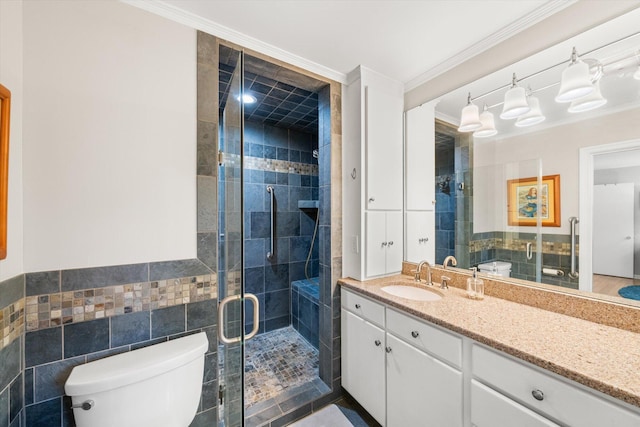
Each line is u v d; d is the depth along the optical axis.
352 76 1.73
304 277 2.91
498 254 1.42
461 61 1.54
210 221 1.26
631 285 0.99
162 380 0.98
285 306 2.79
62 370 0.96
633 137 1.00
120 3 1.07
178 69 1.19
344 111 1.80
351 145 1.75
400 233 1.86
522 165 1.32
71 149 0.98
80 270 0.99
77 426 0.86
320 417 1.56
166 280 1.16
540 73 1.24
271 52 1.46
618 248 1.02
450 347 1.04
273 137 2.72
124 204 1.07
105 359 1.00
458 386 1.01
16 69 0.88
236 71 1.03
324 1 1.12
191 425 1.21
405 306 1.23
